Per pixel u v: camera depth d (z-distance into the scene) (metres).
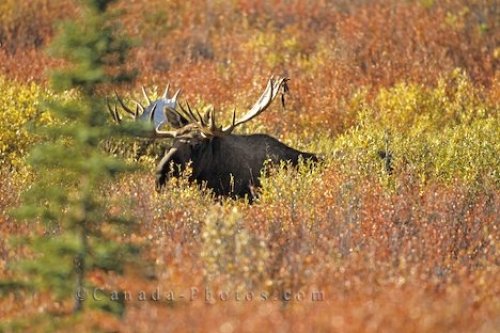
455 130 64.12
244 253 35.81
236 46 94.94
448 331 29.98
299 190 48.91
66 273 33.25
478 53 88.69
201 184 53.47
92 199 33.59
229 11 102.00
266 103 57.56
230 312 31.06
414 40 89.75
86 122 33.25
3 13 96.31
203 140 53.12
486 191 49.41
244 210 47.16
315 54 91.06
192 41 95.88
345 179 49.84
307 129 72.31
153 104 62.16
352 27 92.50
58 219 34.47
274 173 52.19
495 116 74.06
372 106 74.06
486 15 93.81
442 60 86.69
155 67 91.44
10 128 60.06
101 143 33.88
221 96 78.44
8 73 82.19
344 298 32.41
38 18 96.62
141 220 41.69
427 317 29.86
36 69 81.88
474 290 33.72
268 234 40.78
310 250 38.75
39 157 33.09
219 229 38.50
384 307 30.88
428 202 45.78
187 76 83.12
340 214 43.97
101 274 34.44
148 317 31.17
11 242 34.09
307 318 30.38
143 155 57.50
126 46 33.47
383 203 45.12
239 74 83.88
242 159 54.34
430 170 54.66
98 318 32.41
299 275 35.03
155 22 97.00
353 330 29.44
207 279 34.53
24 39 95.19
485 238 41.25
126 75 33.53
